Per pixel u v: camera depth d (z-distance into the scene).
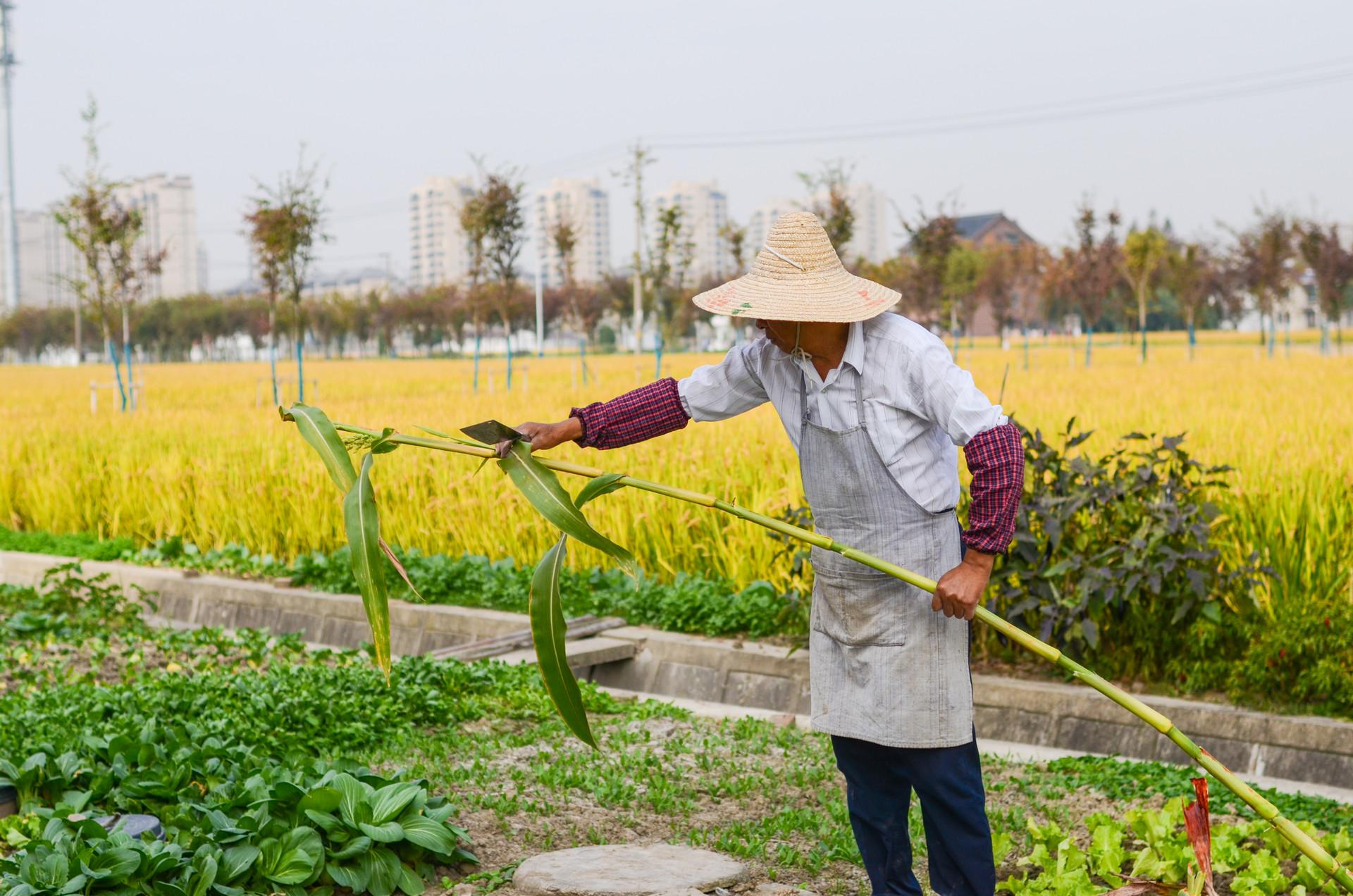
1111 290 48.12
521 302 32.84
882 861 3.62
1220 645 6.81
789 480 9.33
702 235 153.00
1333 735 5.86
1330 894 3.97
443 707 6.30
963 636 3.40
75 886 3.55
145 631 8.70
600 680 8.02
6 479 13.97
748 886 3.91
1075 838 4.40
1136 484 7.00
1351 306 51.25
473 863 4.18
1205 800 2.92
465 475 10.83
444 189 185.12
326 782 4.15
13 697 6.29
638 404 3.67
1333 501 8.00
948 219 31.75
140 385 26.97
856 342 3.29
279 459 12.96
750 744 5.92
